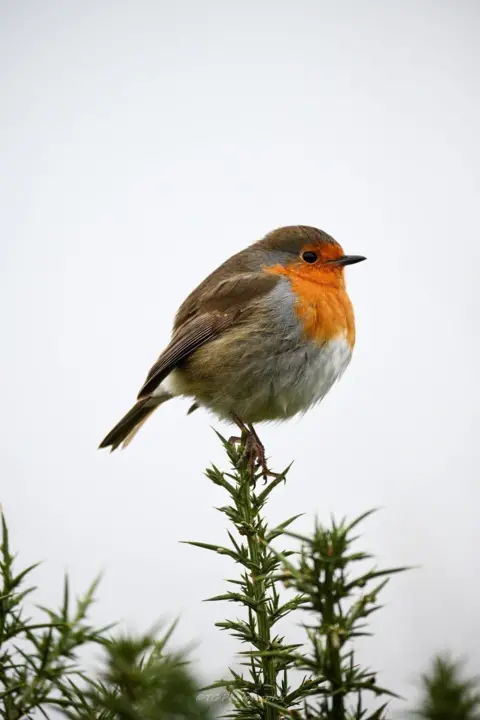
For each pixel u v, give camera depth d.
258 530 1.52
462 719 0.88
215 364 3.46
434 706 0.89
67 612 1.01
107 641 0.91
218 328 3.47
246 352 3.40
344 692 0.99
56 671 0.99
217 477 1.64
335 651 0.99
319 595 0.96
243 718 1.27
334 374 3.40
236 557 1.47
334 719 1.00
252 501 1.62
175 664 0.88
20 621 1.08
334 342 3.38
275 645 1.36
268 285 3.42
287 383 3.37
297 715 1.04
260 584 1.45
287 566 0.96
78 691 0.99
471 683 0.89
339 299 3.43
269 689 1.30
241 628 1.39
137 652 0.88
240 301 3.44
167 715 0.86
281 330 3.35
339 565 0.95
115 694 0.97
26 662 1.10
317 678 1.28
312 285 3.40
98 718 1.01
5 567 1.12
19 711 0.99
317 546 0.95
